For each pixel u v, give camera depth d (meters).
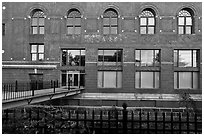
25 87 24.62
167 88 26.39
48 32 27.61
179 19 27.28
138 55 27.38
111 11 27.66
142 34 26.94
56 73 27.31
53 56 27.45
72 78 27.52
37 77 27.77
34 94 14.32
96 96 26.62
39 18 28.28
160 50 26.86
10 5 28.17
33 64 27.59
